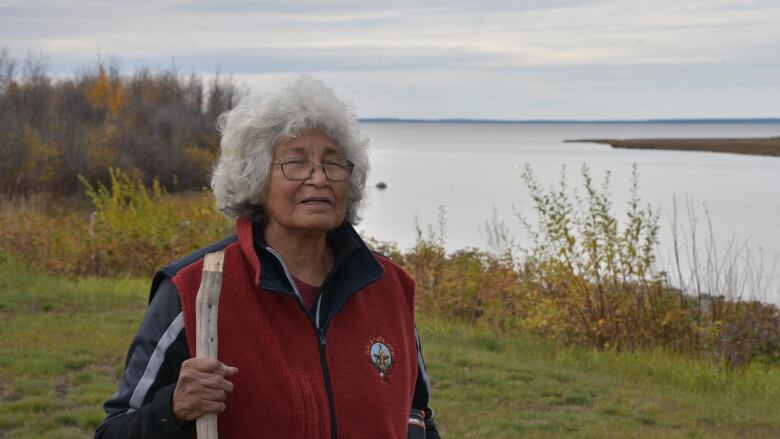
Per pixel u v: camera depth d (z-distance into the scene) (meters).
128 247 14.83
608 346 10.40
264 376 2.49
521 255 15.65
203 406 2.31
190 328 2.47
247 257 2.61
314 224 2.67
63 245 14.99
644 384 9.01
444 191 50.19
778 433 7.50
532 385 8.66
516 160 106.75
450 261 14.05
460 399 8.09
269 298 2.59
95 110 54.31
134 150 45.75
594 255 10.82
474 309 12.25
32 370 8.20
